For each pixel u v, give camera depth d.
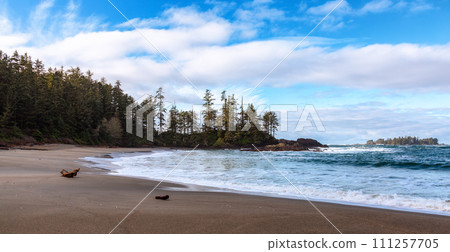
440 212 6.05
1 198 5.53
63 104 60.38
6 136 41.88
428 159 26.12
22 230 3.80
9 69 55.50
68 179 9.23
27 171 10.93
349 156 33.78
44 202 5.39
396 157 30.44
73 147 41.44
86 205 5.35
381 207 6.50
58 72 76.38
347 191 8.81
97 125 67.19
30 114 50.84
